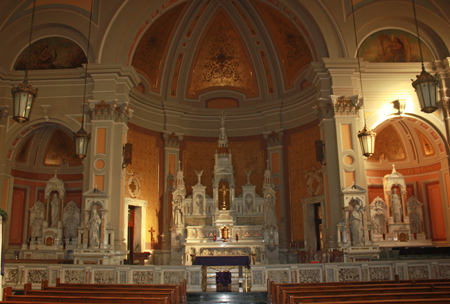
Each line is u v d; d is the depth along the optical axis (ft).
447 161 54.08
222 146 62.75
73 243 53.31
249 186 61.62
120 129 50.90
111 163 49.39
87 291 28.07
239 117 69.21
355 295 23.17
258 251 57.21
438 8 53.83
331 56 52.39
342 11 53.67
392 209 57.00
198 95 70.59
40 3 53.88
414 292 25.18
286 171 64.28
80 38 53.62
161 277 37.91
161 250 61.26
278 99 66.03
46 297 23.32
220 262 45.96
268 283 33.96
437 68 53.01
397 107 52.90
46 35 54.08
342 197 47.96
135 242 58.59
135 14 53.67
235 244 57.16
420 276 37.81
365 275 37.29
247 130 68.59
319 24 53.21
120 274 37.60
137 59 61.21
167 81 67.62
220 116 64.69
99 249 45.50
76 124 52.19
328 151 50.72
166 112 65.92
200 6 63.72
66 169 58.59
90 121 51.26
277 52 66.44
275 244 58.08
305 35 55.67
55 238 53.01
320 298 22.84
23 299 23.32
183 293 32.63
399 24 54.29
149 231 60.34
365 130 44.62
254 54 68.44
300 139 62.95
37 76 53.01
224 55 69.72
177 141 66.33
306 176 60.75
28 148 57.11
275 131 65.51
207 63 70.28
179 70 68.59
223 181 62.80
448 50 53.11
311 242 59.06
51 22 53.47
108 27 52.70
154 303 22.61
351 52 52.70
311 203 59.31
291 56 64.85
